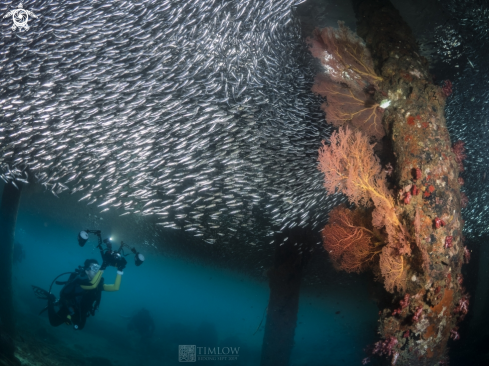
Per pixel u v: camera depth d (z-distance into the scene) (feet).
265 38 14.87
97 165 14.16
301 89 15.24
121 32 14.83
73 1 14.40
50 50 14.56
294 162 15.11
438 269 8.55
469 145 19.25
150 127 14.60
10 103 13.99
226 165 15.39
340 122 11.21
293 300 14.55
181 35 14.90
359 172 9.54
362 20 12.34
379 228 9.55
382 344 8.79
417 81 9.89
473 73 17.98
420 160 9.11
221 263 39.32
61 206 39.81
